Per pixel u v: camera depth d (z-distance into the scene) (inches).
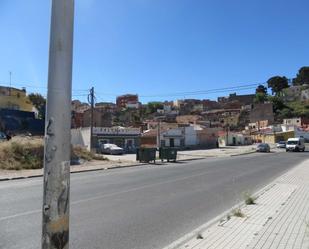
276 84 7465.6
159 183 741.9
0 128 2308.1
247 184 739.4
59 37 130.0
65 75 130.4
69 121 131.4
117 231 343.9
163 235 332.2
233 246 287.7
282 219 388.8
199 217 412.5
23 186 668.7
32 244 295.0
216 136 3858.3
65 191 129.4
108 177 864.3
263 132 5172.2
